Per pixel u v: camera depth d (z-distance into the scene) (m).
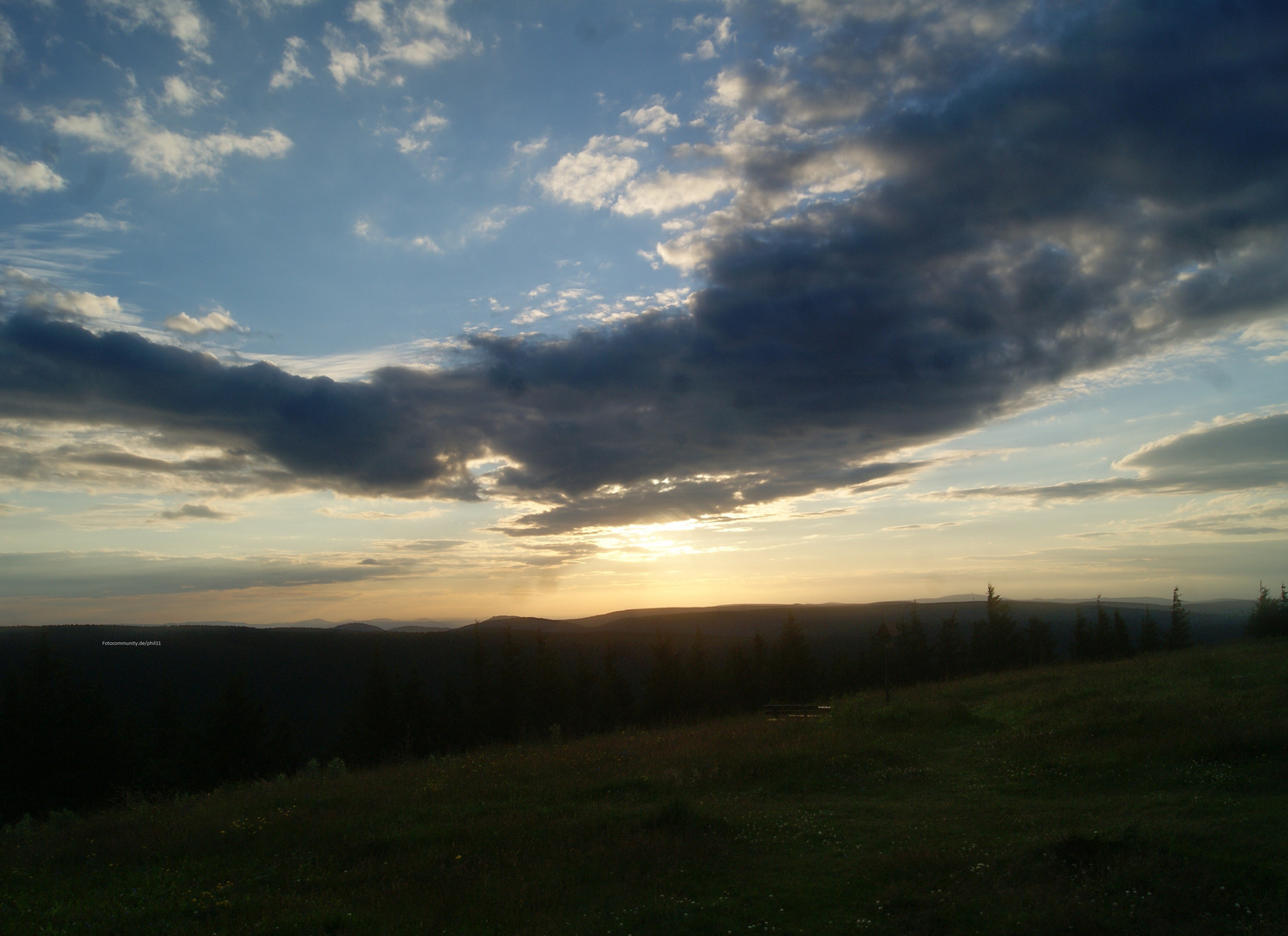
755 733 19.20
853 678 56.72
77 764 35.91
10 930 7.73
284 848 10.63
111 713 38.38
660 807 11.37
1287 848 7.98
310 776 18.67
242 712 41.53
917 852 8.90
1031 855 8.48
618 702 50.69
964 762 14.68
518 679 47.19
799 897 8.02
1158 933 6.50
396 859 9.81
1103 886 7.53
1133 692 19.55
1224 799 9.99
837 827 10.61
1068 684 23.53
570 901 8.16
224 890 8.88
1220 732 12.73
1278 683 18.16
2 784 33.91
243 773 40.66
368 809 12.88
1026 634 62.56
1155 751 12.61
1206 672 22.00
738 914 7.56
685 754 16.41
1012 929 6.81
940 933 6.88
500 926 7.53
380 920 7.75
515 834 10.61
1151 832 8.65
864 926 7.16
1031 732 15.95
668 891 8.32
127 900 8.63
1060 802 11.04
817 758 14.70
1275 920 6.60
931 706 20.86
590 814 11.55
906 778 13.41
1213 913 6.85
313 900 8.41
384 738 42.78
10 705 34.91
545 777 15.09
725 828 10.53
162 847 11.02
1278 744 11.95
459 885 8.66
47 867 10.38
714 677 53.34
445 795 13.66
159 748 43.53
